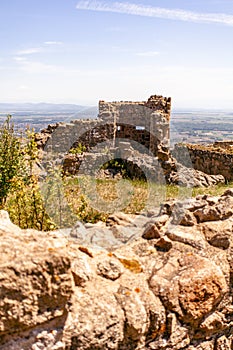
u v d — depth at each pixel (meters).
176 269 3.58
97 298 2.97
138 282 3.36
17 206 5.65
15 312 2.49
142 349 3.13
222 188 12.62
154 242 4.15
